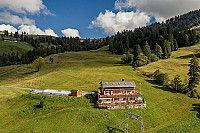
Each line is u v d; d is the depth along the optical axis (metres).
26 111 126.69
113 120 116.50
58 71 192.88
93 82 165.75
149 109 128.88
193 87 150.00
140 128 114.50
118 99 132.75
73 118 116.06
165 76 166.25
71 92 140.75
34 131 108.69
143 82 166.75
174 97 145.75
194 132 116.00
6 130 111.38
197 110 132.50
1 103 136.38
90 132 109.12
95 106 128.62
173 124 118.38
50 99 136.62
